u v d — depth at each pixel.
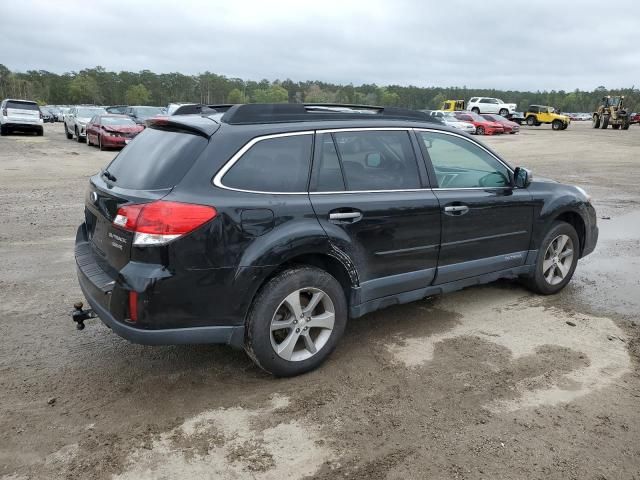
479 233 4.54
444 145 4.43
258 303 3.40
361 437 3.02
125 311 3.12
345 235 3.68
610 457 2.89
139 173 3.42
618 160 19.89
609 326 4.62
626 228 8.73
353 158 3.86
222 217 3.19
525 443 2.99
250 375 3.70
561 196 5.18
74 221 8.28
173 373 3.71
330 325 3.74
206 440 2.97
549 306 5.08
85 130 23.59
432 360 3.94
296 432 3.06
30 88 134.00
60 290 5.25
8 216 8.53
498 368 3.83
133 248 3.11
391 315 4.80
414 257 4.12
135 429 3.07
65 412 3.22
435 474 2.73
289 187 3.52
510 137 33.81
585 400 3.43
